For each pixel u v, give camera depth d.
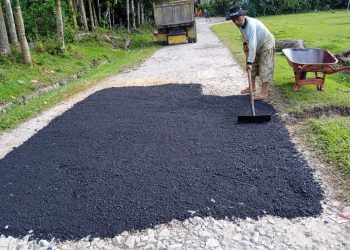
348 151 3.83
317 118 5.02
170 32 16.61
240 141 4.39
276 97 5.84
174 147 4.36
